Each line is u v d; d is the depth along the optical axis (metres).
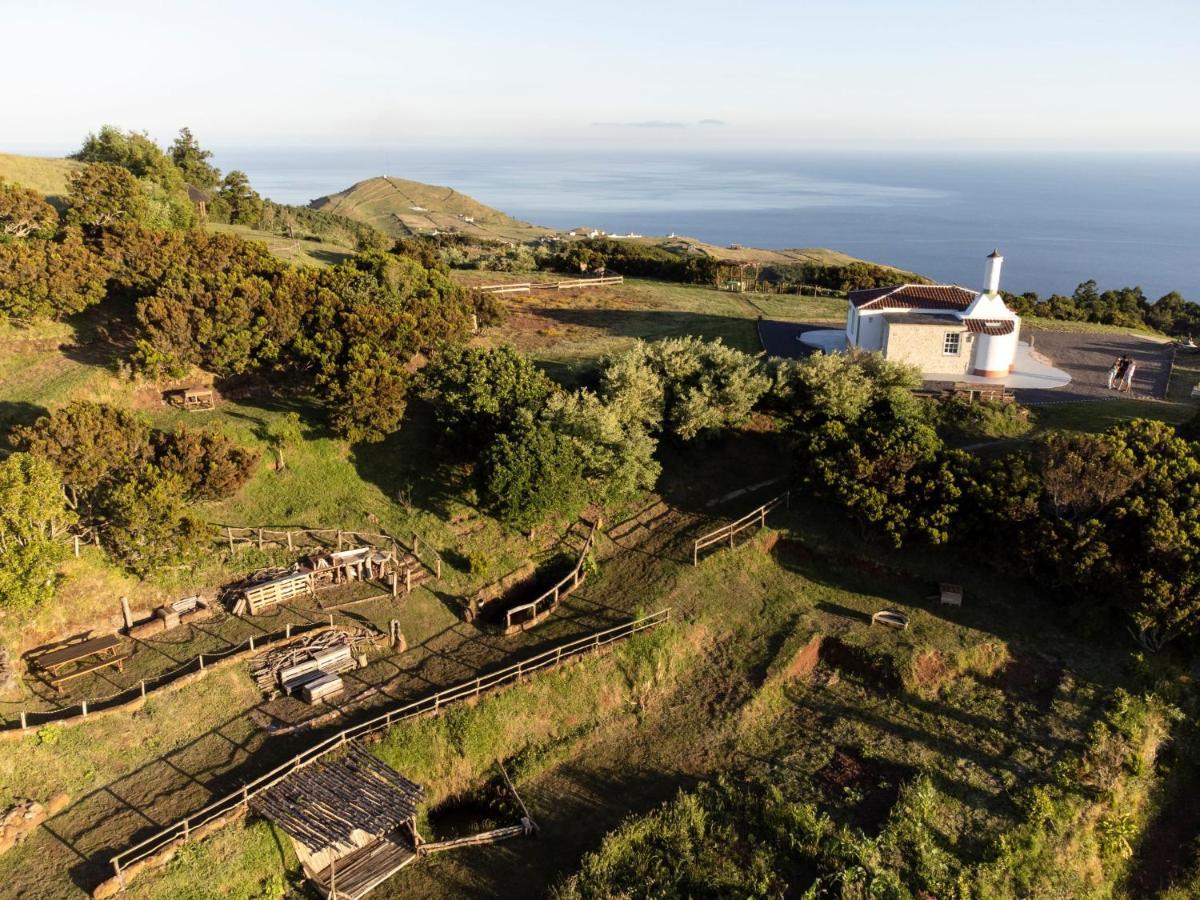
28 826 21.52
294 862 22.66
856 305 50.97
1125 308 83.75
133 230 44.66
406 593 32.38
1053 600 32.34
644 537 37.28
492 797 26.50
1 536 24.08
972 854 23.58
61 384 35.69
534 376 40.84
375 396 36.31
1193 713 28.53
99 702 25.17
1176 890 24.27
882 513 33.31
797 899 22.45
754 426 43.28
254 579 31.28
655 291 75.19
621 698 29.88
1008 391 44.69
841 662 31.31
